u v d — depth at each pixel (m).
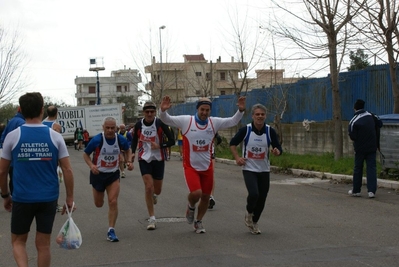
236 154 8.37
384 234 8.36
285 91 23.23
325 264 6.62
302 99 22.81
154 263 6.81
